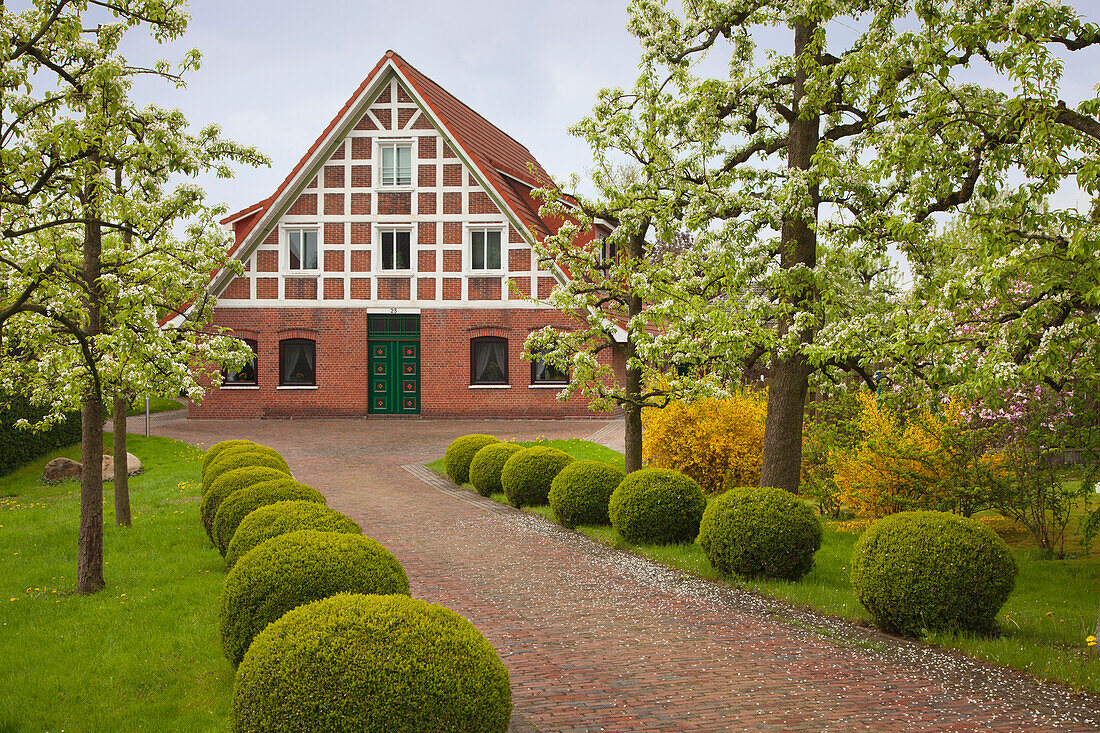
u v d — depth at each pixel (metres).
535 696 5.74
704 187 11.62
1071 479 11.93
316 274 28.30
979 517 13.62
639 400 14.30
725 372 11.70
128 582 9.48
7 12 7.35
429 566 10.16
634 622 7.75
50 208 8.98
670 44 12.78
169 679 6.21
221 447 15.34
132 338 8.02
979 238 8.45
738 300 11.29
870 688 5.95
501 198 27.27
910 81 9.91
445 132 27.53
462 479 16.86
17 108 7.84
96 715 5.54
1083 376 8.28
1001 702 5.66
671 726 5.21
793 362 11.67
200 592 8.81
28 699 5.87
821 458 14.27
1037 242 7.31
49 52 8.02
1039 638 7.20
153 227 10.26
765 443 11.98
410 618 4.38
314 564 5.73
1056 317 7.32
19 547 11.42
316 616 4.43
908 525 7.53
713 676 6.20
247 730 4.12
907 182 10.02
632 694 5.79
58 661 6.71
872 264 12.84
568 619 7.85
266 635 4.38
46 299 8.98
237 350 10.59
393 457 20.44
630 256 14.31
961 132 8.63
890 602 7.28
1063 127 7.46
